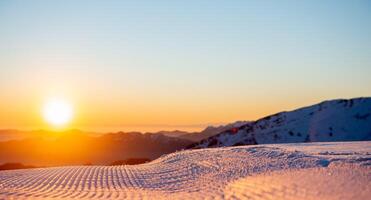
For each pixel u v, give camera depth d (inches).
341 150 1295.5
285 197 605.3
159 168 1446.9
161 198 765.3
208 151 1705.2
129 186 1031.0
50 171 1428.4
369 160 852.6
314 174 772.6
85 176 1253.1
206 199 694.5
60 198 784.9
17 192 876.6
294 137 3949.3
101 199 772.6
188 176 1156.5
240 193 697.0
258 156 1284.4
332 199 547.8
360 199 528.4
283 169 938.7
